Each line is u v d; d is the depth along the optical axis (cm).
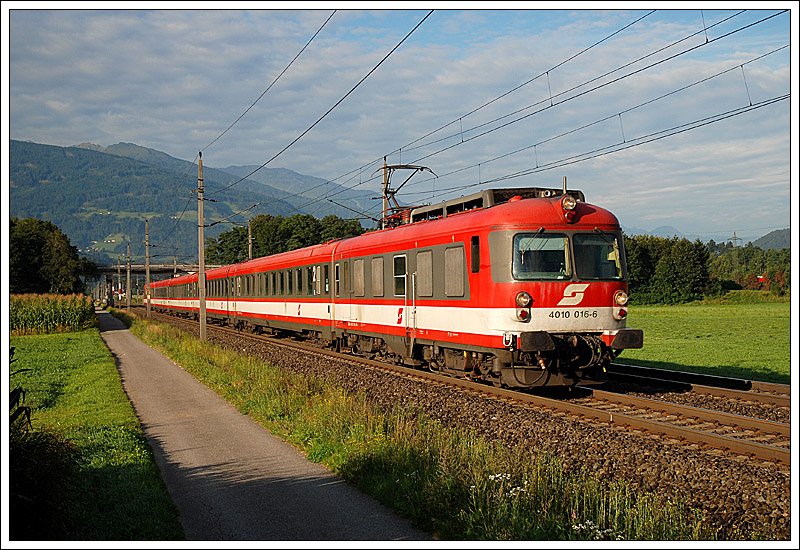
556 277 1480
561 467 934
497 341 1487
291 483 988
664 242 8538
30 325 4556
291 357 2428
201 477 1036
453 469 900
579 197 1627
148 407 1641
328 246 2538
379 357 2228
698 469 917
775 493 818
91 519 816
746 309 6588
